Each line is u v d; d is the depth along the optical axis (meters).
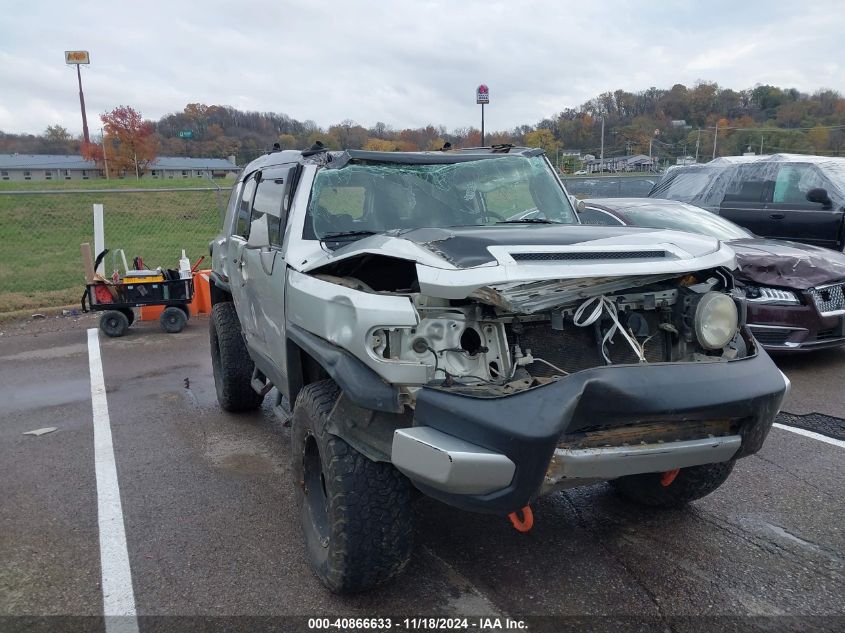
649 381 2.76
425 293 2.83
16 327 10.22
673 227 8.07
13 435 5.70
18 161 81.12
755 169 10.38
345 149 4.41
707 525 3.91
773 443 5.11
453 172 4.42
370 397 2.86
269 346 4.39
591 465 2.72
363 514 3.00
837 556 3.57
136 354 8.50
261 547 3.79
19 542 3.90
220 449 5.30
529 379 2.94
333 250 3.71
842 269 6.84
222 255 6.00
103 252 9.55
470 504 2.73
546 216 4.57
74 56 75.75
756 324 6.79
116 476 4.80
